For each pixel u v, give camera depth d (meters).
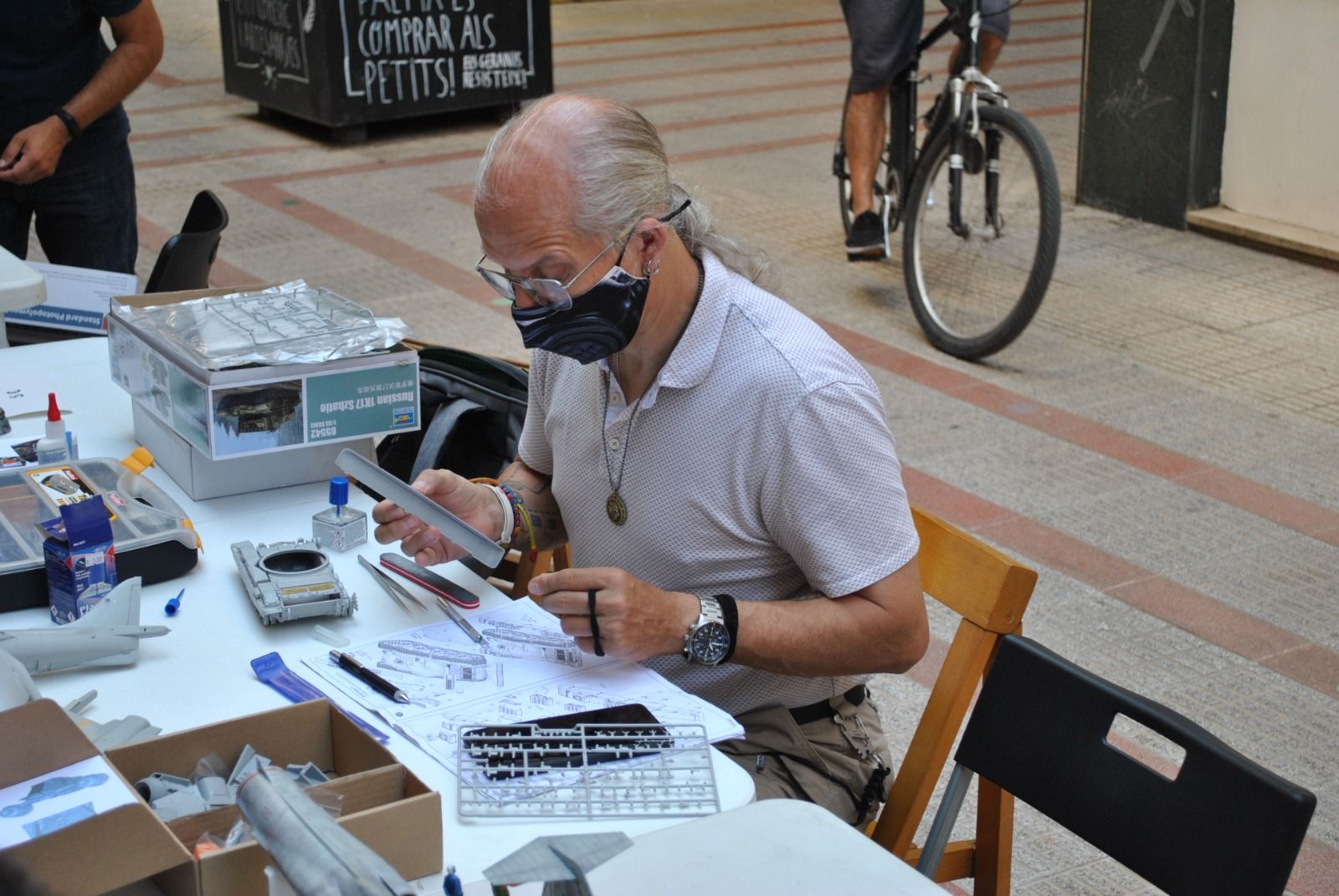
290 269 6.15
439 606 1.92
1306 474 4.38
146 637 1.77
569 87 10.06
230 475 2.22
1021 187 5.23
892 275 6.20
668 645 1.75
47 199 3.97
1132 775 1.60
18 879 1.16
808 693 1.97
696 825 1.33
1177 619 3.55
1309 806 1.43
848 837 1.31
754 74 10.77
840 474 1.80
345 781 1.33
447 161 8.19
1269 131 6.61
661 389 1.83
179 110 9.39
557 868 0.91
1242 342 5.48
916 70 5.82
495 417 2.67
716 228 1.94
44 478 2.13
